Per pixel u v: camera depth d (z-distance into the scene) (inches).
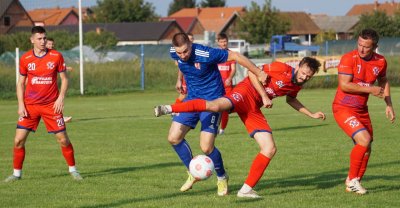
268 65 389.7
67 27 3508.9
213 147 393.7
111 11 4185.5
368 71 398.9
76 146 641.0
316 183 434.3
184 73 394.9
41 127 842.8
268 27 3457.2
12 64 1568.7
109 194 402.6
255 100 383.2
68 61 1663.4
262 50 2810.0
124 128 808.3
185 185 399.9
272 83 386.9
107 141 679.1
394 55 1822.1
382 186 422.3
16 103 1325.0
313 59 385.7
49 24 3843.5
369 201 373.4
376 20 3107.8
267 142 375.9
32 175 481.7
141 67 1560.0
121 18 4185.5
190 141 675.4
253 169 378.0
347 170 485.4
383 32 3085.6
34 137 733.3
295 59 1453.0
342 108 403.5
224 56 380.8
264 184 432.1
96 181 451.5
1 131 813.2
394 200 376.2
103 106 1179.3
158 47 2393.0
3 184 444.8
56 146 653.3
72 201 382.0
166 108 352.5
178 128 397.4
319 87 1555.1
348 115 398.9
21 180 460.1
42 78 457.1
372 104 1135.6
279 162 524.4
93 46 2534.5
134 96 1444.4
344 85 394.9
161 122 879.7
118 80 1551.4
